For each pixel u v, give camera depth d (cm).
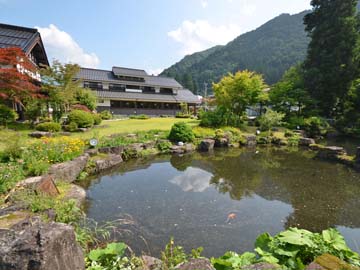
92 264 200
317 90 1812
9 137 543
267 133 1352
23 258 131
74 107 1339
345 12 1794
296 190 534
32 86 925
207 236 331
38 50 1397
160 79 2758
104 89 2297
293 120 1616
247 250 299
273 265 172
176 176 641
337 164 802
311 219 390
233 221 379
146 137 1025
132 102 2355
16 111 1113
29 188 363
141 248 294
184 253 271
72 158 603
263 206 442
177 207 429
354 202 463
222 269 184
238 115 1755
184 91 2986
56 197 394
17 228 175
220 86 1738
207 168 739
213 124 1496
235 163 815
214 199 474
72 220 315
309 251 200
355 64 1727
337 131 1627
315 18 1991
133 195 486
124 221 365
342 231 352
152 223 364
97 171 650
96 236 311
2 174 383
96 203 436
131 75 2447
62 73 1156
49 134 873
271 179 620
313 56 1956
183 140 1076
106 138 875
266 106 2028
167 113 2527
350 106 1745
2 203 321
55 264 142
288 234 212
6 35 1159
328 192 521
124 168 716
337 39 1795
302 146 1197
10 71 808
